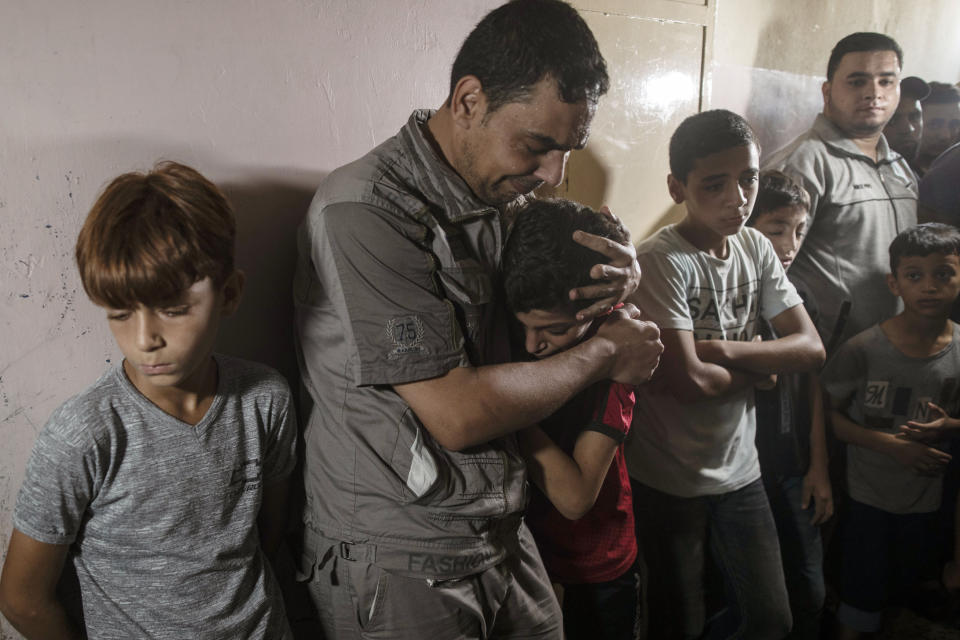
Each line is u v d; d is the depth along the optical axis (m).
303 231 0.98
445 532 0.95
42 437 0.77
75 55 0.93
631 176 1.63
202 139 1.05
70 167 0.95
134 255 0.70
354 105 1.20
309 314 1.00
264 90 1.09
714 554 1.67
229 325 1.11
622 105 1.58
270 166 1.12
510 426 0.90
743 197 1.46
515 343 1.13
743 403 1.57
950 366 1.78
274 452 0.95
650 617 1.68
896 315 1.91
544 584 1.15
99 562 0.83
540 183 0.94
